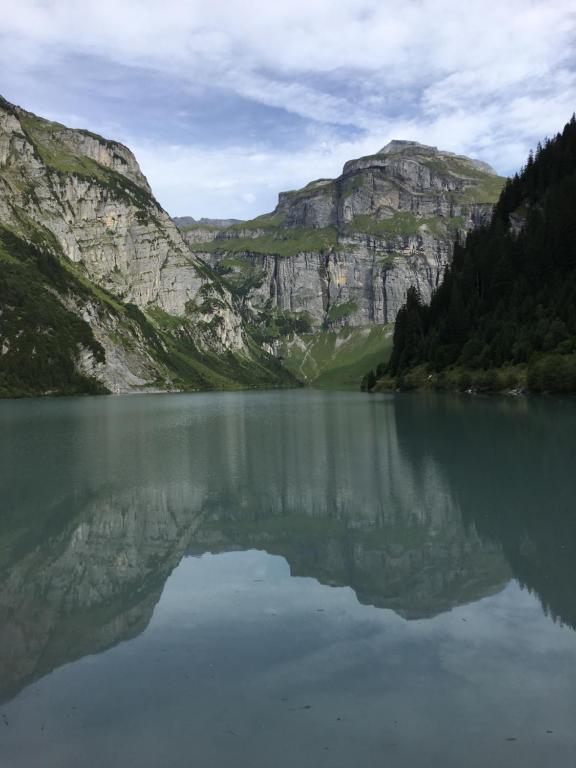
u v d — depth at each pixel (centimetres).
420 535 2708
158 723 1280
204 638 1700
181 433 7431
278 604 1953
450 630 1697
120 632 1770
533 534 2633
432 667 1482
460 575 2164
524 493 3425
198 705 1342
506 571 2183
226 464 4894
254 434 7138
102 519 3194
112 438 6931
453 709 1295
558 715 1263
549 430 6191
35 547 2709
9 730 1271
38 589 2172
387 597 1977
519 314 14850
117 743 1220
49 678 1491
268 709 1319
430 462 4591
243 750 1179
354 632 1706
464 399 11969
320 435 6756
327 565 2350
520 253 17425
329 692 1379
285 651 1599
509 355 13662
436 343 17500
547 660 1501
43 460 5209
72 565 2450
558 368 11275
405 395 15438
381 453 5169
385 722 1254
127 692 1412
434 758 1138
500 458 4634
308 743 1195
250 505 3450
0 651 1664
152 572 2341
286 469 4581
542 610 1820
